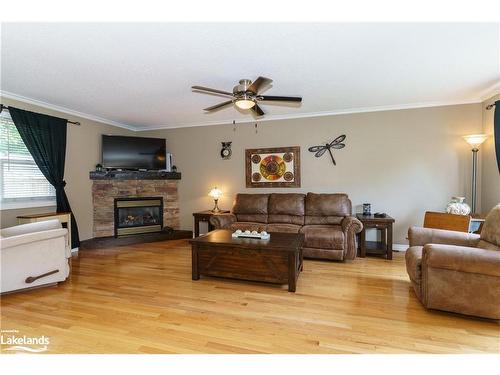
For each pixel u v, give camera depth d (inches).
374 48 93.8
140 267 139.0
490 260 80.0
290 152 189.0
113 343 72.8
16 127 139.6
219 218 173.3
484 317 82.3
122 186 196.1
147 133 223.6
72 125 172.9
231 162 204.4
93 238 184.9
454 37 86.7
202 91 104.3
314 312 90.0
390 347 70.6
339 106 167.8
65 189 167.9
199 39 86.8
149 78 119.3
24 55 96.7
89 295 104.3
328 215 167.6
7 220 138.2
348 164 177.8
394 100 155.6
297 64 106.3
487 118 147.2
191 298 101.6
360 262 146.2
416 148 164.4
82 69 109.3
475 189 148.9
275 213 178.4
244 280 120.6
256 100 110.3
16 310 91.7
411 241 116.3
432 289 87.2
